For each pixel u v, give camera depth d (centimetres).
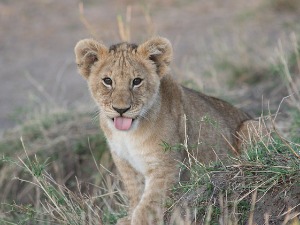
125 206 972
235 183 811
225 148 982
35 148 1334
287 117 1233
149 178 907
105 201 984
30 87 1783
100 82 897
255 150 841
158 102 900
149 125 891
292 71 1420
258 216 778
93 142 1321
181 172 912
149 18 1567
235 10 2269
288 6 2091
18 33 2256
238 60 1638
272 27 1931
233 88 1543
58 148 1332
